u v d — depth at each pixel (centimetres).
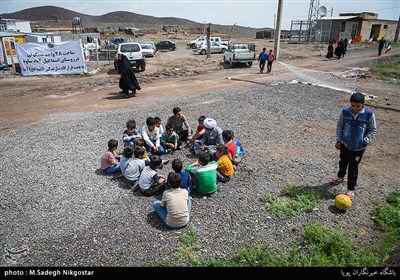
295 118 971
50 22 9738
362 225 443
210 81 1702
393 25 4766
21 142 774
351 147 481
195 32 8219
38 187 541
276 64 2377
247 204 489
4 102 1256
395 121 958
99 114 1034
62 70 1898
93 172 600
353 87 1485
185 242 398
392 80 1670
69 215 459
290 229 428
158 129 688
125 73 1282
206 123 651
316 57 2820
